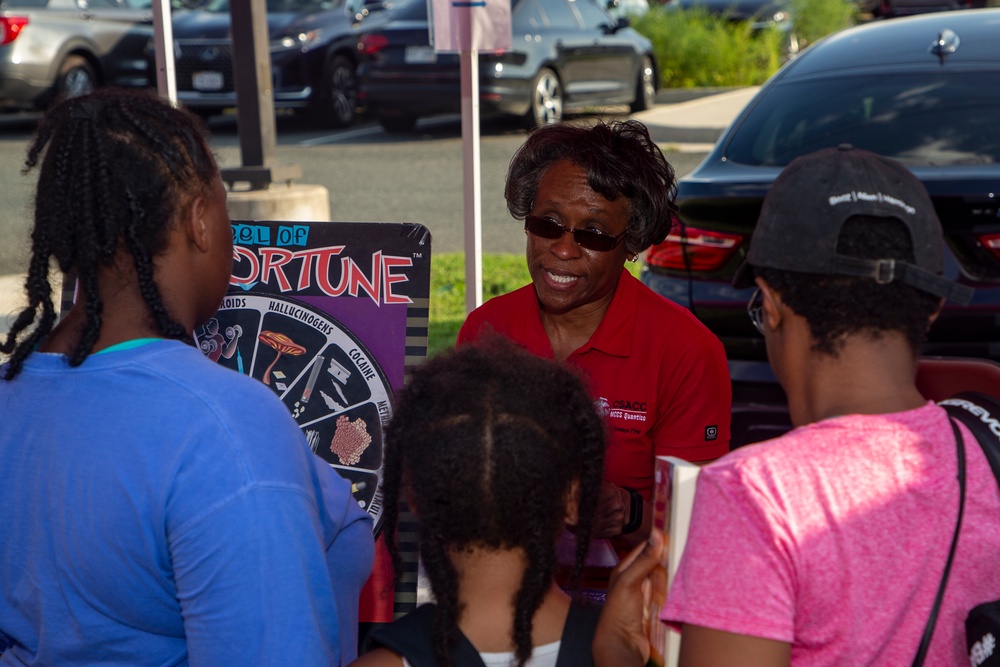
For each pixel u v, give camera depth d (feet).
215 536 4.30
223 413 4.47
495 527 4.50
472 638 4.60
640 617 4.72
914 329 4.33
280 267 7.57
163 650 4.64
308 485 4.65
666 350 7.57
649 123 43.27
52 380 4.63
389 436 4.95
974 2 57.98
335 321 7.47
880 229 4.23
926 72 14.83
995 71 14.62
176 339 4.81
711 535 4.09
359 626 7.13
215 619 4.31
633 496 7.45
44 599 4.57
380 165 35.96
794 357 4.48
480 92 39.32
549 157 7.50
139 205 4.68
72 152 4.70
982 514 4.10
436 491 4.51
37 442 4.56
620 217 7.49
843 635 4.03
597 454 4.87
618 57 44.83
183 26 42.01
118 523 4.36
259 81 21.84
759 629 3.94
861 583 4.00
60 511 4.45
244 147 22.21
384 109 41.32
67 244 4.70
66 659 4.66
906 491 4.08
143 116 4.81
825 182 4.29
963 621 4.07
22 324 4.83
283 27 42.98
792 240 4.31
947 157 13.52
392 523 5.04
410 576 7.11
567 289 7.57
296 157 37.55
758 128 14.79
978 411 4.36
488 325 5.68
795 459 4.10
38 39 40.40
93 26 41.98
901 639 4.07
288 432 4.66
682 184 13.55
